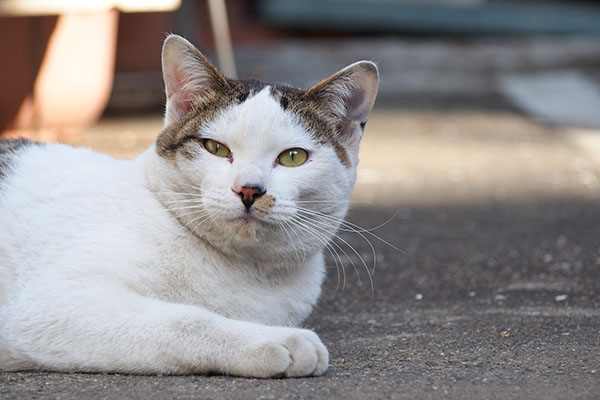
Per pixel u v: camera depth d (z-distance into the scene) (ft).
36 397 10.18
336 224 13.01
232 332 10.93
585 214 23.66
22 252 11.95
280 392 10.36
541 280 17.58
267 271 12.51
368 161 30.60
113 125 34.17
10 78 25.26
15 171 12.89
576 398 10.32
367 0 58.90
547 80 49.39
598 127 37.04
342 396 10.29
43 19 25.20
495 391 10.57
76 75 26.76
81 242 11.75
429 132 35.99
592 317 14.48
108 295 11.10
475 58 52.49
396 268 18.81
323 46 53.78
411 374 11.35
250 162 12.01
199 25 52.75
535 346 12.84
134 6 26.50
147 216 12.06
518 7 59.21
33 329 11.05
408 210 24.22
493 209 24.39
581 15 59.36
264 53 51.67
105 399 10.09
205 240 12.12
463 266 18.93
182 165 12.21
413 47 53.78
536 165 30.19
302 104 12.67
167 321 10.91
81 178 12.70
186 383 10.66
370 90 13.21
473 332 13.79
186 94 12.91
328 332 14.19
